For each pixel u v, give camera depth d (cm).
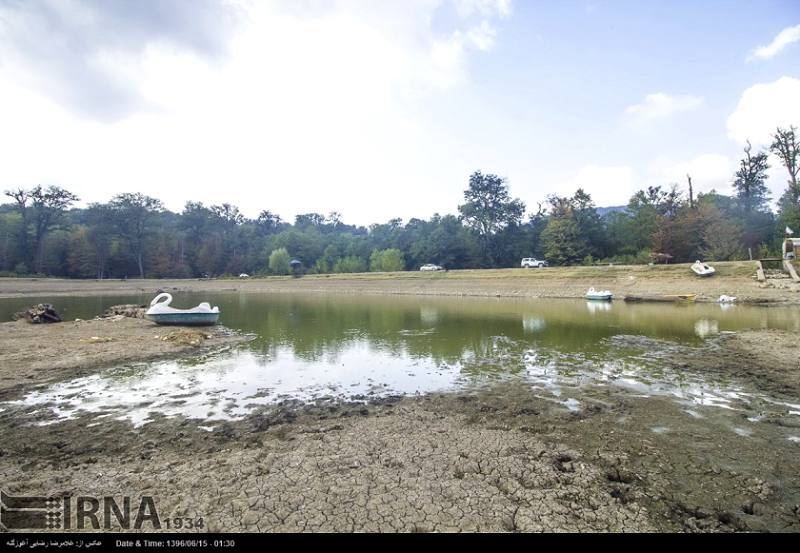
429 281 4747
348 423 725
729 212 5181
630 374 1020
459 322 2030
